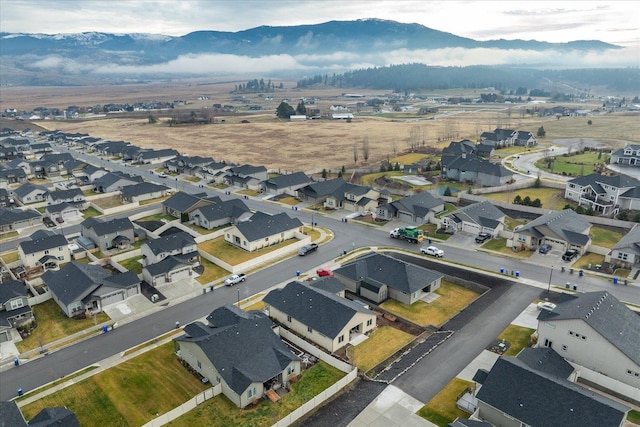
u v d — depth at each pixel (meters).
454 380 45.28
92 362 50.09
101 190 122.94
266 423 40.34
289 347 52.38
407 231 82.25
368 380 45.91
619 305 49.53
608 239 79.62
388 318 57.88
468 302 61.47
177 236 77.44
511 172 121.88
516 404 38.09
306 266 73.19
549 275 67.12
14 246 85.31
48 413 39.41
